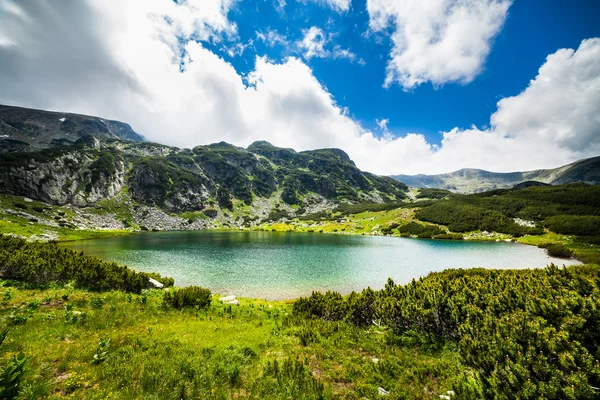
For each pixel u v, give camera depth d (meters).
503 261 59.47
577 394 5.30
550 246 76.56
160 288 25.06
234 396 7.23
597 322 6.38
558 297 7.55
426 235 121.62
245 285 36.06
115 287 20.67
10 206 113.06
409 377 8.88
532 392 5.72
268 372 8.62
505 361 6.75
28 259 19.25
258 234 141.75
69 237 91.62
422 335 12.75
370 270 47.34
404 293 16.20
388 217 173.62
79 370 7.61
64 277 19.84
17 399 5.52
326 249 77.19
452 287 14.42
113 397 6.45
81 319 12.14
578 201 132.25
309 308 17.98
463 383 7.82
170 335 11.76
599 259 56.56
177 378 7.61
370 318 15.52
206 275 41.78
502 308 10.27
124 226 157.62
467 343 8.66
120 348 9.45
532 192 161.25
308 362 9.71
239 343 11.32
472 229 124.50
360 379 8.70
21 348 8.34
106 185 189.12
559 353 6.20
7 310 12.16
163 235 125.62
